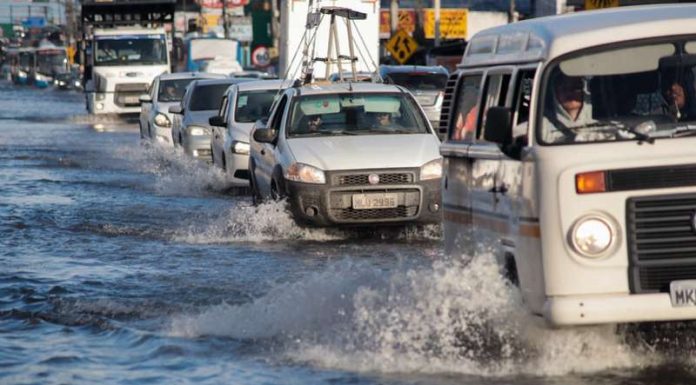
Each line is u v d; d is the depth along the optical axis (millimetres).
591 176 19781
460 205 24094
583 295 19766
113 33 118688
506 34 23312
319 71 64375
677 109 20578
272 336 23484
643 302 19531
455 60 101562
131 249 35781
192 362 21625
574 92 20766
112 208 46625
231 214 42875
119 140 91938
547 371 20469
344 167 37062
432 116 68938
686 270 19672
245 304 26094
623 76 20844
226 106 55719
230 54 157250
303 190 37125
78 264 33031
